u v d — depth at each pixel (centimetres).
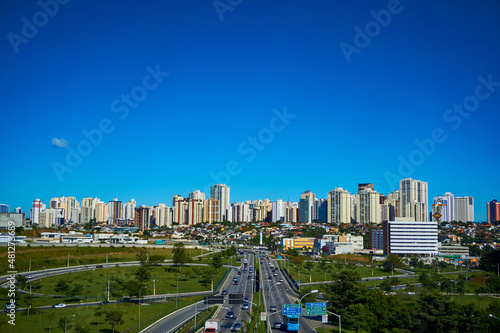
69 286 15575
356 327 10900
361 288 12681
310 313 9644
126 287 15138
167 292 16950
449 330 10306
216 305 14088
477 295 16712
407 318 10694
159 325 11119
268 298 15462
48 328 10375
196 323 11219
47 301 14212
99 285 17300
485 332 10075
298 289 17025
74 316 11800
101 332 10256
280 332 10600
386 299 12025
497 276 18338
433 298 11106
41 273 19788
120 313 10406
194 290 17538
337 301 12200
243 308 13638
